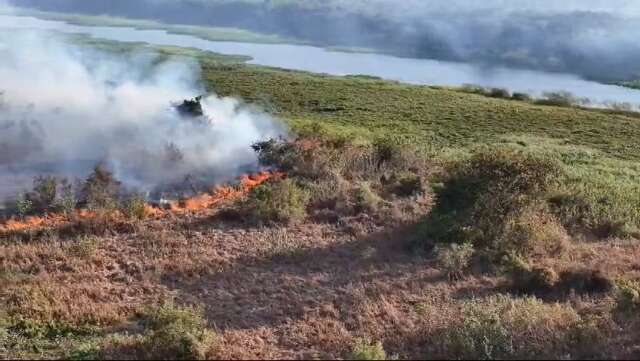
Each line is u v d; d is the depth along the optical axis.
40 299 11.43
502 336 10.12
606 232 16.03
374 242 14.86
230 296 12.11
